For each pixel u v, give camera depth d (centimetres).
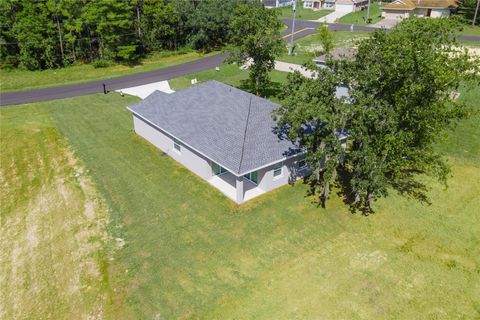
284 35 6744
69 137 3066
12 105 3703
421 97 1852
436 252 1920
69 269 1812
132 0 5400
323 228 2073
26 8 4688
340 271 1798
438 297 1675
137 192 2367
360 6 8900
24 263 1859
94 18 4953
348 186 2422
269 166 2280
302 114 1981
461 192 2397
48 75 4644
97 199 2305
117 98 3959
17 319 1587
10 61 4872
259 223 2097
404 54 1823
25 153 2828
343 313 1591
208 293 1675
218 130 2475
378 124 1911
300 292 1684
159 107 2902
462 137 3048
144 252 1900
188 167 2609
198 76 4759
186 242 1961
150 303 1628
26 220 2155
